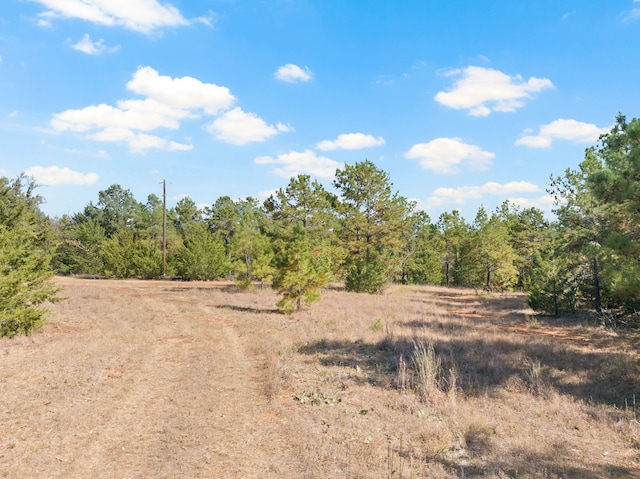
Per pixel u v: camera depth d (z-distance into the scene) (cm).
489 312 2403
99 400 820
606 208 1434
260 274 2858
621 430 723
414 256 5653
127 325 1633
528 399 879
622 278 1063
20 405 771
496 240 4334
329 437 681
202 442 658
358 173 3775
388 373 1059
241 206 6944
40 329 1440
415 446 653
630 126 1094
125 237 4406
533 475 564
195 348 1306
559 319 2069
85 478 543
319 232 3903
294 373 1038
